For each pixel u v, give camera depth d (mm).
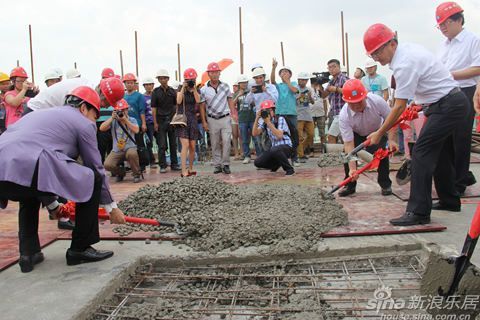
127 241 3920
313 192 4844
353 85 4715
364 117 4914
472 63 4730
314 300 2844
